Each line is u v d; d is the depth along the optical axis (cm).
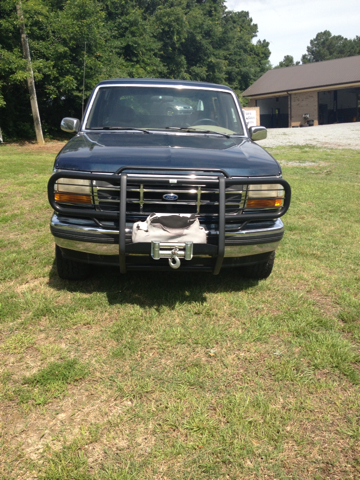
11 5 1678
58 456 192
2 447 197
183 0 3272
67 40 1920
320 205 714
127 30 2609
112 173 299
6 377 244
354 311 338
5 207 636
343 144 1884
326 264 442
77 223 313
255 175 316
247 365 264
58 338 287
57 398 229
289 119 3791
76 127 429
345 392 242
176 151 330
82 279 376
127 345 279
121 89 437
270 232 329
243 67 3897
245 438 205
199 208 307
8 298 340
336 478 186
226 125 434
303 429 213
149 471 186
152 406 224
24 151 1661
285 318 324
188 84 450
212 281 390
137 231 288
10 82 1792
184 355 271
